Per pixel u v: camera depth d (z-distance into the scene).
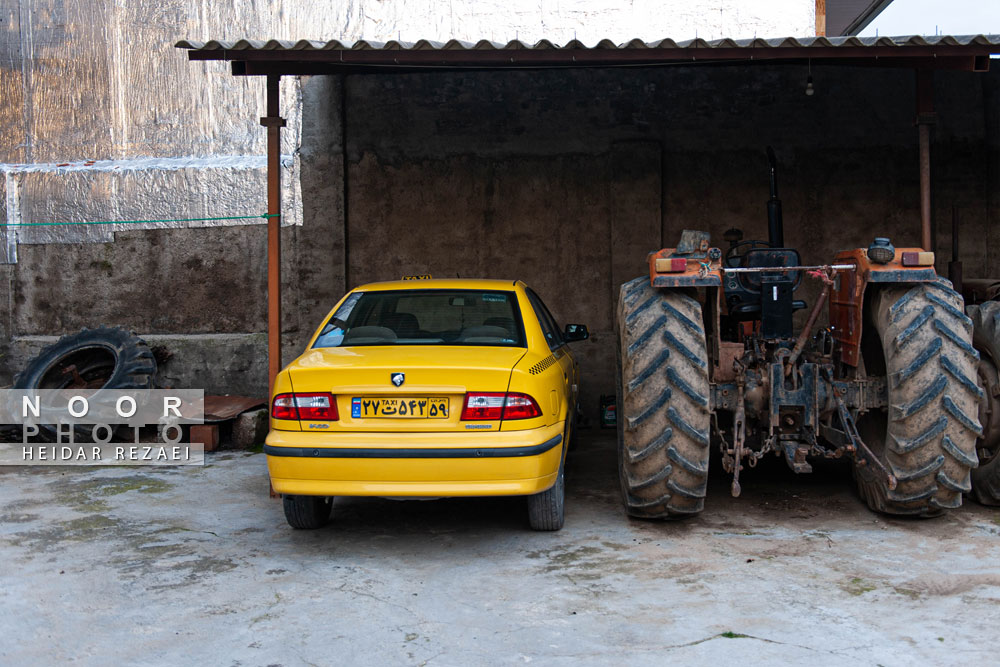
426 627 3.42
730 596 3.69
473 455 4.08
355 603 3.70
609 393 8.34
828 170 8.12
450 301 5.22
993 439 5.00
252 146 9.01
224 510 5.37
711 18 8.55
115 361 7.96
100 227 9.05
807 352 5.06
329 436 4.19
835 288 5.29
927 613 3.46
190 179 8.91
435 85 8.46
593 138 8.32
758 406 4.82
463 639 3.29
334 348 4.85
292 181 8.62
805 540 4.50
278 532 4.86
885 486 4.66
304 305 8.61
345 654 3.18
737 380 4.73
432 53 5.45
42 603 3.75
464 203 8.46
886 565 4.07
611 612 3.54
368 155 8.55
